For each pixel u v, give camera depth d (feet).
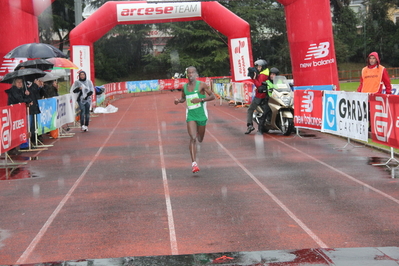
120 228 18.81
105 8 78.18
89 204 22.47
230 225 18.86
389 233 17.43
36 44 45.75
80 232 18.44
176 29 204.95
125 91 139.74
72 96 54.60
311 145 37.91
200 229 18.45
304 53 54.85
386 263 14.28
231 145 39.17
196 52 214.28
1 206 22.52
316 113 39.32
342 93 35.19
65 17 186.19
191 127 28.58
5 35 54.49
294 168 29.48
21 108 36.06
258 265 14.42
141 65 227.20
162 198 23.21
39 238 17.88
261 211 20.66
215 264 14.60
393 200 21.89
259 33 219.00
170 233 18.07
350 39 222.28
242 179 26.89
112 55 217.97
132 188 25.39
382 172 27.73
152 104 96.43
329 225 18.57
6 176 29.32
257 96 44.34
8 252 16.49
